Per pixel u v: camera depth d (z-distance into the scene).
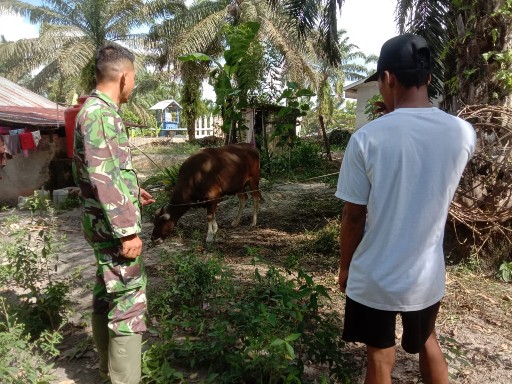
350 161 1.98
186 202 5.88
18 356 2.60
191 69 20.59
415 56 2.00
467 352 3.27
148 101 43.09
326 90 24.67
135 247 2.43
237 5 17.73
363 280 2.03
